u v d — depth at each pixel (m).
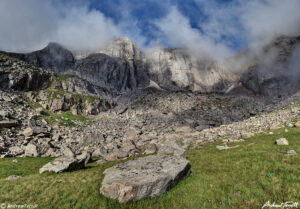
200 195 9.20
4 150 33.16
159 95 171.00
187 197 9.32
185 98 160.75
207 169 14.47
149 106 140.88
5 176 19.44
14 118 51.34
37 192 11.74
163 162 14.62
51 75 115.06
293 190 7.80
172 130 81.88
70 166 19.97
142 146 48.09
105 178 12.18
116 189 10.29
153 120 106.31
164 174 11.39
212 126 92.25
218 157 18.45
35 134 44.81
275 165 11.78
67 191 11.74
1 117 47.53
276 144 19.47
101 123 88.00
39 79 101.12
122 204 9.37
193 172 14.05
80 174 17.11
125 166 14.76
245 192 8.62
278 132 28.06
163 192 10.41
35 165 25.77
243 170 12.11
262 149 18.06
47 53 177.25
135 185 9.93
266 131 32.16
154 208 8.69
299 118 36.06
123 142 53.50
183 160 14.35
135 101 158.88
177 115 120.81
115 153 37.16
